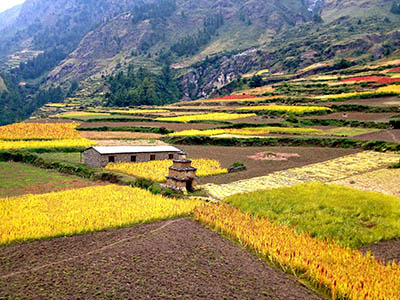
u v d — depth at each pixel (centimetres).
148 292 1411
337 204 2684
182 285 1483
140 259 1725
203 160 4909
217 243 1991
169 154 5206
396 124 6600
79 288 1425
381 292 1373
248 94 15312
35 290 1404
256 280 1564
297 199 2847
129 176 3850
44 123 9331
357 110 8931
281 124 8044
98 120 10394
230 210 2586
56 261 1692
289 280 1583
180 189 3272
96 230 2166
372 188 3183
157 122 9812
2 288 1420
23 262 1681
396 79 12062
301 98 11369
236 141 6369
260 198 2905
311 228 2266
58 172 4400
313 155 4978
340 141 5531
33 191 3312
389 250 1970
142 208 2616
